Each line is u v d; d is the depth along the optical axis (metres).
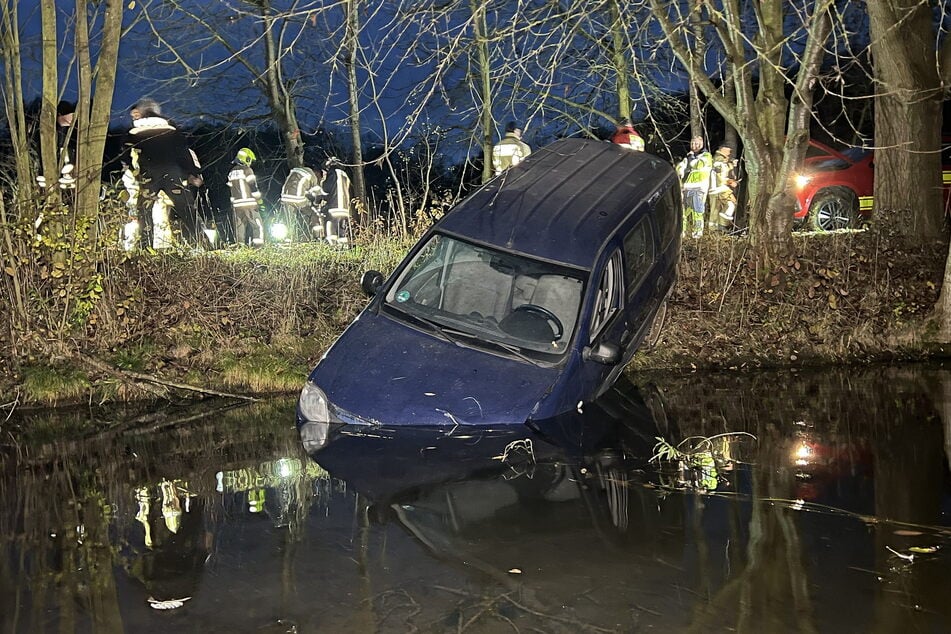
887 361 8.73
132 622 3.34
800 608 3.40
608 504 4.55
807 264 9.62
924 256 10.37
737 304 9.23
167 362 7.88
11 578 3.76
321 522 4.33
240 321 8.56
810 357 8.75
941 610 3.37
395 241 10.21
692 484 4.88
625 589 3.58
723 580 3.65
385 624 3.30
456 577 3.70
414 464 5.12
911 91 10.89
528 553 3.94
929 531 4.16
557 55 5.88
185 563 3.88
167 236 10.84
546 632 3.24
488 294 6.48
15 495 4.93
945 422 6.23
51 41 8.29
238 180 13.20
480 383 5.86
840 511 4.46
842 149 15.05
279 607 3.44
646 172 8.11
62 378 7.43
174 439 6.12
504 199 7.24
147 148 11.39
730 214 12.90
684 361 8.52
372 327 6.36
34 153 8.96
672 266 8.11
